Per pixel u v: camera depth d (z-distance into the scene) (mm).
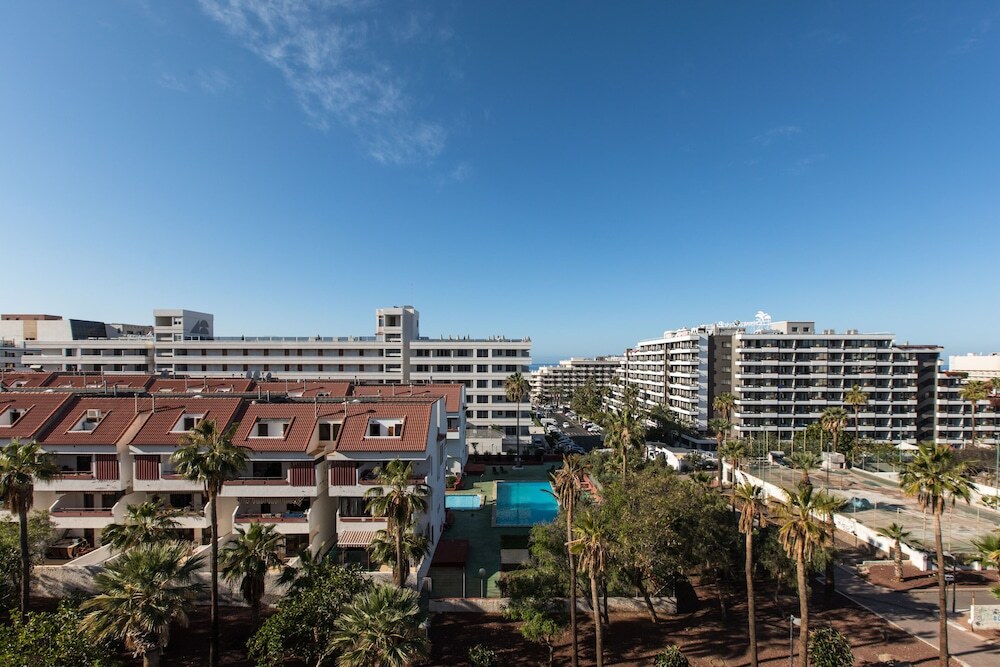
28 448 31391
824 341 114188
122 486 41594
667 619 38969
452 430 73562
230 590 36812
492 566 46250
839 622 38594
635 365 159875
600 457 77562
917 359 114125
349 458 41125
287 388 77250
